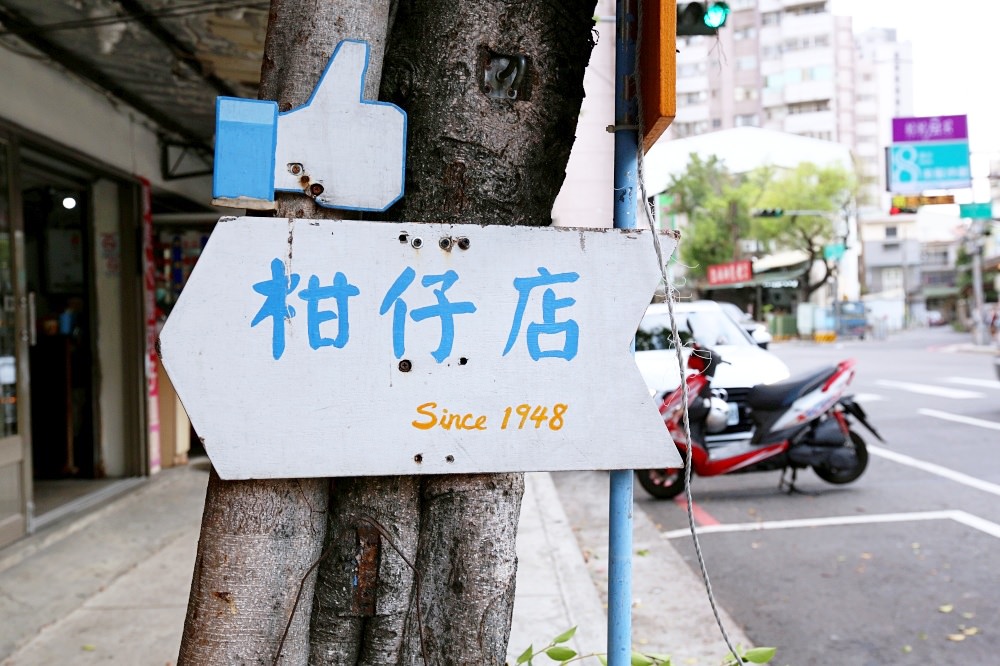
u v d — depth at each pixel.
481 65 1.53
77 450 6.98
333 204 1.36
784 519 5.96
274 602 1.37
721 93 61.09
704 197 34.66
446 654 1.50
